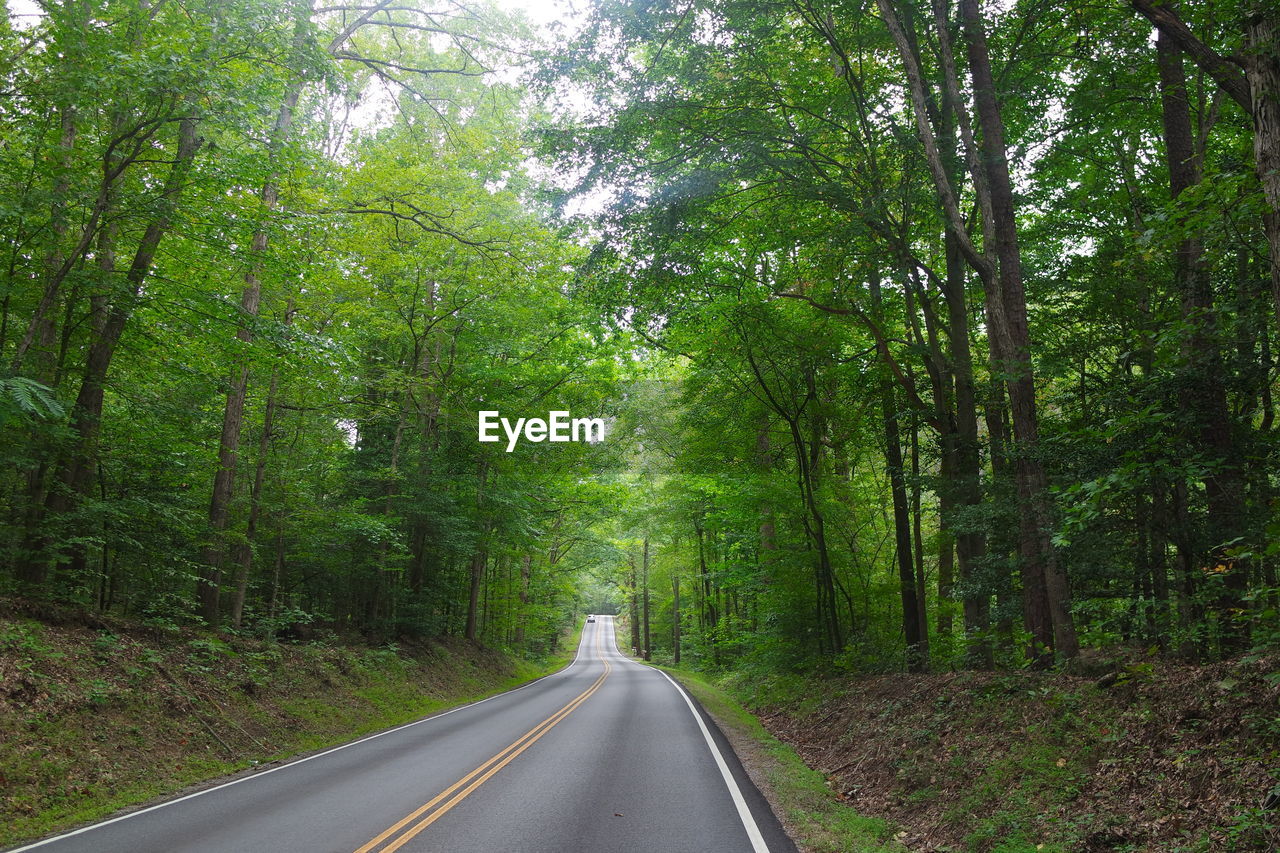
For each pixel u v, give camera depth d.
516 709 20.09
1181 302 11.68
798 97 15.55
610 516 37.78
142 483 15.59
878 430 20.20
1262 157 6.30
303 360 15.37
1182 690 7.40
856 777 10.11
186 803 8.80
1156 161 15.24
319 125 20.72
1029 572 11.42
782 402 21.11
